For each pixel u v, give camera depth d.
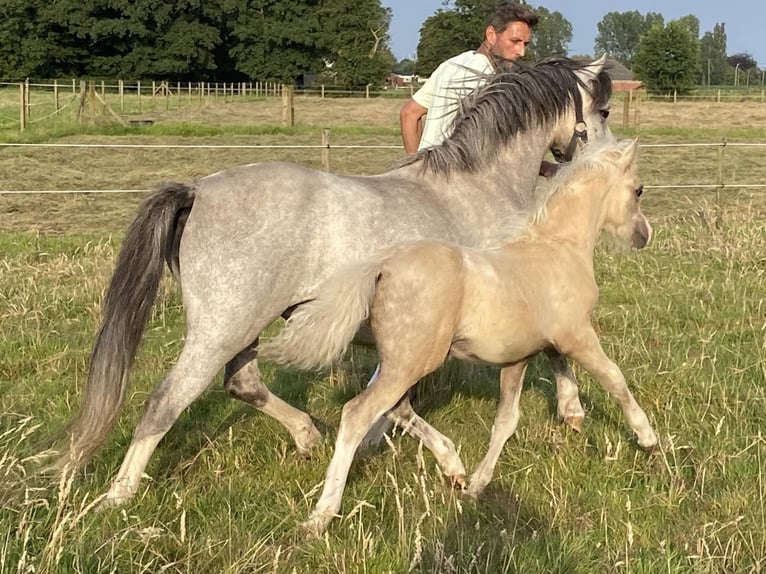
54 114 25.00
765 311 6.62
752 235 8.98
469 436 4.42
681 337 5.95
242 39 54.53
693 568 3.08
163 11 52.34
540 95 4.59
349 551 3.11
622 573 3.04
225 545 3.20
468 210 4.35
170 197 3.68
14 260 8.13
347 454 3.38
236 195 3.72
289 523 3.45
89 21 52.22
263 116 31.36
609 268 8.13
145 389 4.98
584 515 3.50
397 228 3.96
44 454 3.47
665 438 4.00
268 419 4.54
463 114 4.49
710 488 3.71
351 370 5.40
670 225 10.30
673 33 48.12
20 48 52.09
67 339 5.99
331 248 3.81
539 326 3.58
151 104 35.34
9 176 14.36
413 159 4.38
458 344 3.54
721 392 4.64
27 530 2.79
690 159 17.92
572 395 4.21
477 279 3.43
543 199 3.79
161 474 3.86
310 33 54.16
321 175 3.94
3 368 5.41
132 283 3.65
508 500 3.67
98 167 15.93
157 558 3.05
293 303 3.83
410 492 3.47
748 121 30.11
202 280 3.66
